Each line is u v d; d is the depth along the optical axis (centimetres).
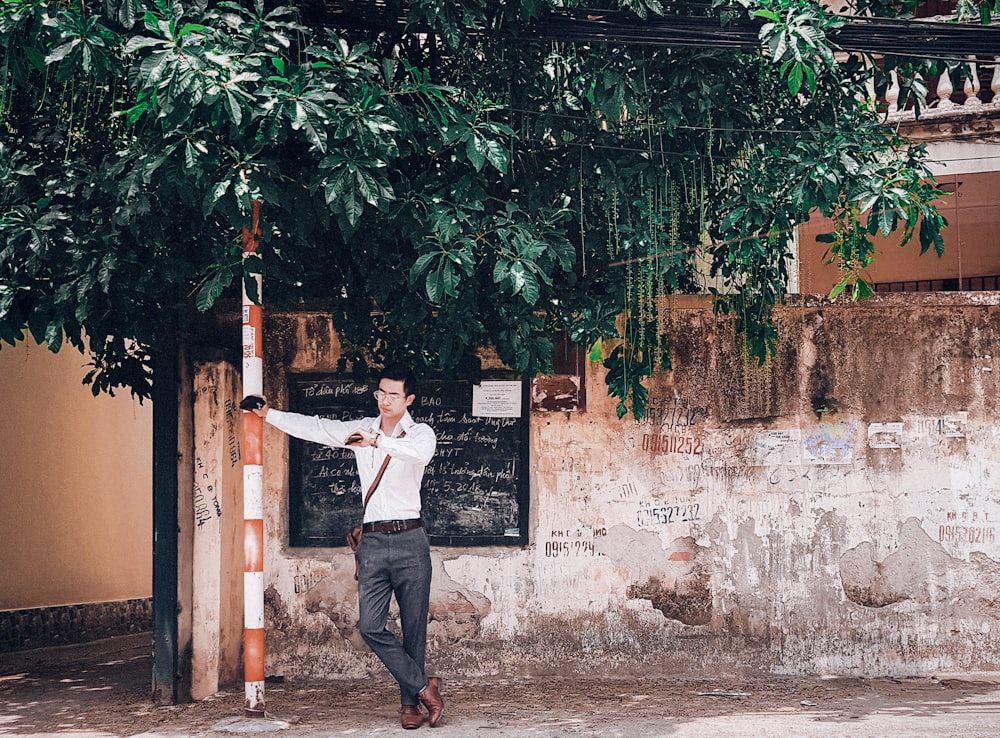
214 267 613
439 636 791
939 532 798
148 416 1241
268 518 793
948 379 805
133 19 554
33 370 1055
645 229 719
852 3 761
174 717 676
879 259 1329
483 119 691
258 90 539
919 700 711
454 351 721
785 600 795
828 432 803
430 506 798
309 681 782
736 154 730
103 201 633
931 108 1182
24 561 1031
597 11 666
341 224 568
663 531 798
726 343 807
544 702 709
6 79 576
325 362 801
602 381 804
